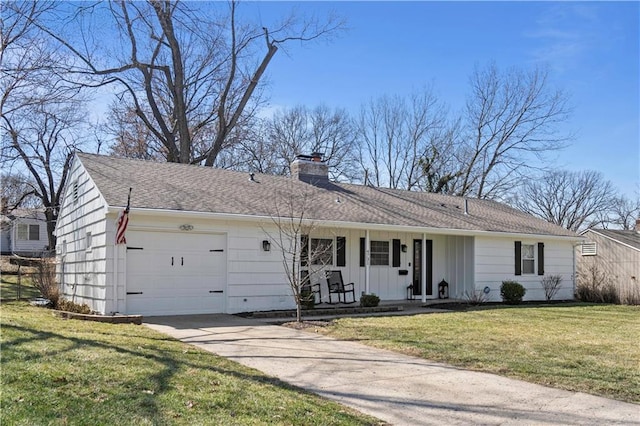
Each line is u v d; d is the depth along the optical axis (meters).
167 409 4.91
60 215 17.56
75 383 5.46
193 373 6.27
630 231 26.09
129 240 12.25
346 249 16.80
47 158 30.19
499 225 19.47
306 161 18.91
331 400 5.71
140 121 28.81
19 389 5.15
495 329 11.21
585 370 7.38
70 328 9.05
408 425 5.02
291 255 14.17
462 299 18.56
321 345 9.01
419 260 18.61
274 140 35.22
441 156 34.59
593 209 44.72
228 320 11.98
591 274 22.97
